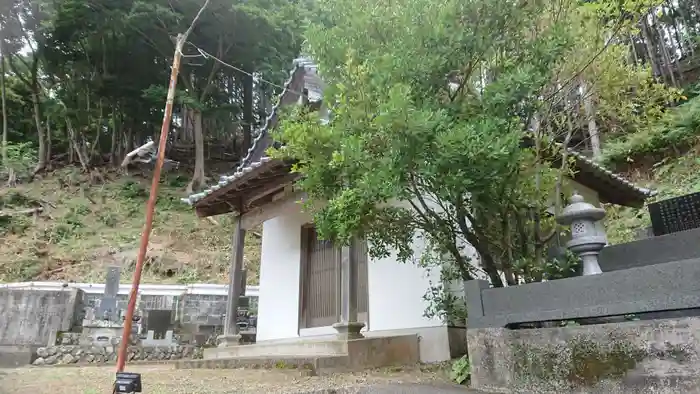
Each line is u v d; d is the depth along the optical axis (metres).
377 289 8.84
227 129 35.16
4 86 29.98
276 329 10.67
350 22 5.02
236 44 28.31
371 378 5.98
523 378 4.42
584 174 9.52
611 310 3.86
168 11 24.92
